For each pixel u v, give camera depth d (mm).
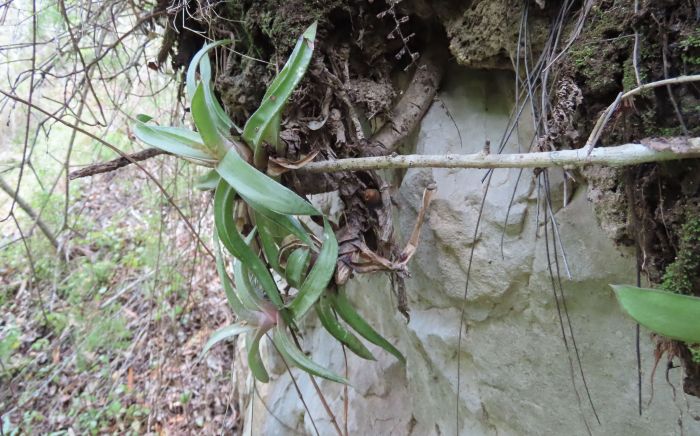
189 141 467
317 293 474
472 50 513
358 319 523
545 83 416
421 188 598
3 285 2051
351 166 457
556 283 487
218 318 1718
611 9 386
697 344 331
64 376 1725
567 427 521
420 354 708
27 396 1638
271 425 1041
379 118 576
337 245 470
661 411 435
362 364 875
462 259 568
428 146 591
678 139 297
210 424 1463
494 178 540
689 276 341
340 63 535
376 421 832
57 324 1854
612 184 396
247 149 468
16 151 2014
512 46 477
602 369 475
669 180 352
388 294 767
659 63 353
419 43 590
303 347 1039
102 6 841
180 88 759
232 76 596
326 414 902
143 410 1551
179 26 685
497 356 579
